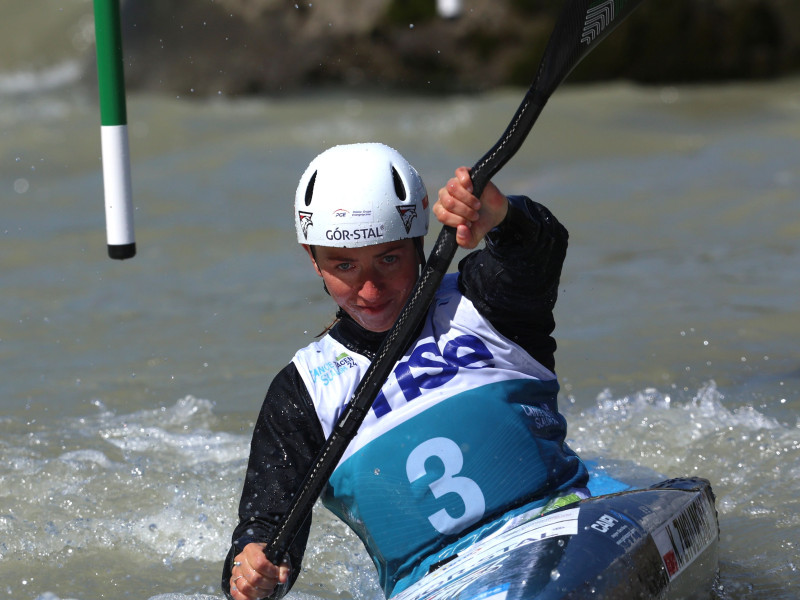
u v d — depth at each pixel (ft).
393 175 29.58
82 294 77.77
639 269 78.23
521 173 118.21
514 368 30.07
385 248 29.14
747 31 179.42
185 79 173.17
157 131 147.64
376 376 28.02
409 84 176.65
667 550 28.12
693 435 48.93
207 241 92.27
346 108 161.89
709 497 31.53
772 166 112.57
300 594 36.55
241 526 30.30
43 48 203.31
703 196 101.14
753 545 38.11
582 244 86.84
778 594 34.22
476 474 29.30
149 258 87.30
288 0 177.37
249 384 58.49
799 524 39.63
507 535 28.12
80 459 48.62
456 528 29.17
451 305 30.22
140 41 177.99
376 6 176.35
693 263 79.20
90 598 36.68
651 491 30.58
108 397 57.06
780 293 70.23
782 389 53.31
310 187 30.30
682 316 66.23
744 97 165.27
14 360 63.87
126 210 42.78
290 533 28.58
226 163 126.82
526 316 29.73
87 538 41.34
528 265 28.60
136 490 45.42
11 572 38.68
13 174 126.00
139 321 70.85
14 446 50.26
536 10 175.63
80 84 191.11
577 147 130.62
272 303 73.82
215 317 71.00
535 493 29.58
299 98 172.65
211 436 51.44
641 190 105.40
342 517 31.58
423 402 29.68
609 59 175.83
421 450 29.40
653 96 166.91
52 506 43.96
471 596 25.66
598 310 68.69
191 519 42.78
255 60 174.70
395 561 29.63
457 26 175.63
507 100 160.76
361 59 176.35
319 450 29.86
